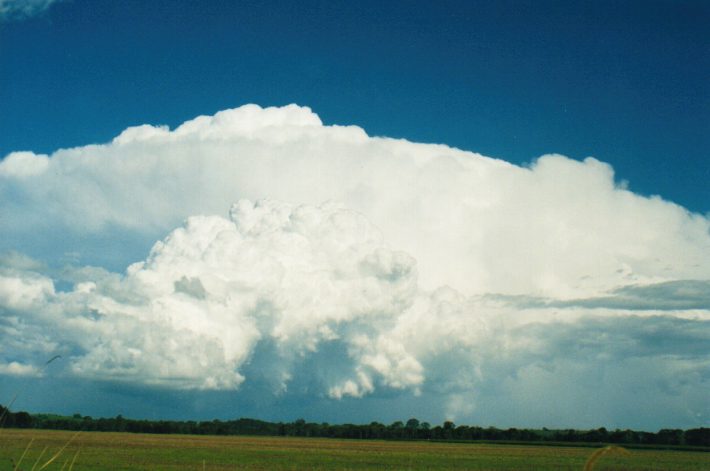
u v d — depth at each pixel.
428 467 80.75
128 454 88.94
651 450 163.38
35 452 70.69
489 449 155.38
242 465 74.38
